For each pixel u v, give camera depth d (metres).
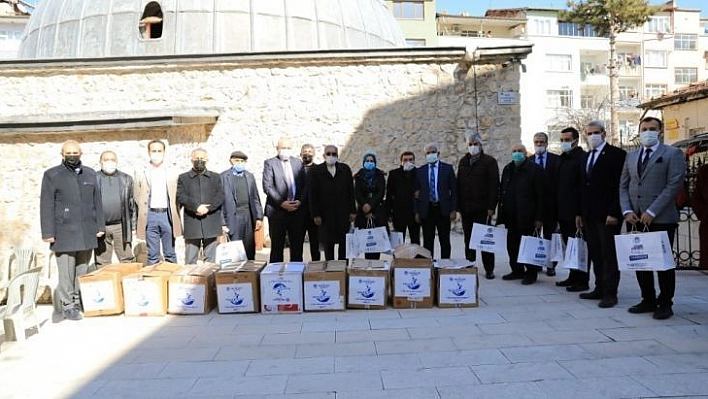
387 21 16.33
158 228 6.84
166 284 5.88
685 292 6.05
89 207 5.83
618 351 4.13
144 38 12.90
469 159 7.28
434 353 4.24
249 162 11.00
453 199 7.14
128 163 10.05
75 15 13.50
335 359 4.19
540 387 3.49
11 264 6.47
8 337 4.82
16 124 9.36
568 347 4.27
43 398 3.61
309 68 11.05
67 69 10.76
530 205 6.78
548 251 6.43
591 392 3.38
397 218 7.25
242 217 7.26
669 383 3.47
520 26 41.38
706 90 12.79
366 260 6.30
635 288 6.43
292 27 13.25
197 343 4.75
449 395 3.41
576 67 41.62
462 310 5.61
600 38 41.97
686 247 8.64
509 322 5.08
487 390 3.47
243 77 10.96
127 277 5.81
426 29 36.97
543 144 7.23
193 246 6.89
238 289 5.79
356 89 11.10
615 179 5.55
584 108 35.66
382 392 3.50
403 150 11.15
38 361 4.38
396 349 4.38
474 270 5.73
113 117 9.96
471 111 11.06
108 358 4.41
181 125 10.17
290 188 6.90
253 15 13.00
